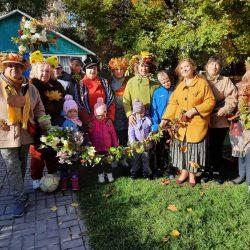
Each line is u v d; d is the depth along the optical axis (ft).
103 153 15.79
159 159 16.93
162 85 16.42
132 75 17.89
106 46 45.98
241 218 12.20
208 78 15.28
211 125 15.34
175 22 31.01
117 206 13.62
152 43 31.40
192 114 14.28
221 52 27.02
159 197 14.20
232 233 11.30
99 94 16.07
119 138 17.87
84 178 16.83
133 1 32.35
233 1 23.39
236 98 14.64
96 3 34.47
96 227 12.15
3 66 12.42
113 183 15.99
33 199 14.71
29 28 16.05
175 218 12.34
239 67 33.58
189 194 14.44
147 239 11.19
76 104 15.38
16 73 12.37
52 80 15.06
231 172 17.06
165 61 32.91
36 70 14.51
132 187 15.42
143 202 13.87
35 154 15.05
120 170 17.88
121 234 11.56
